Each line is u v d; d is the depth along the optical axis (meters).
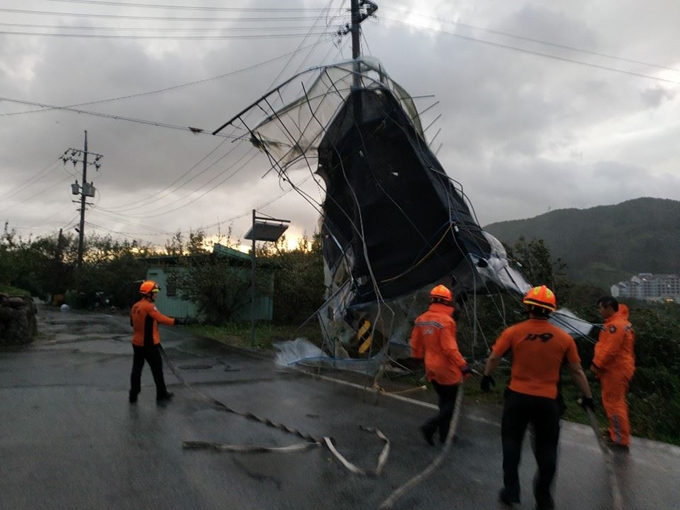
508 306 11.43
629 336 6.28
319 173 12.07
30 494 4.51
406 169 10.73
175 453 5.61
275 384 9.62
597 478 5.25
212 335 17.41
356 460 5.58
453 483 5.00
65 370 10.62
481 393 8.81
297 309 21.94
